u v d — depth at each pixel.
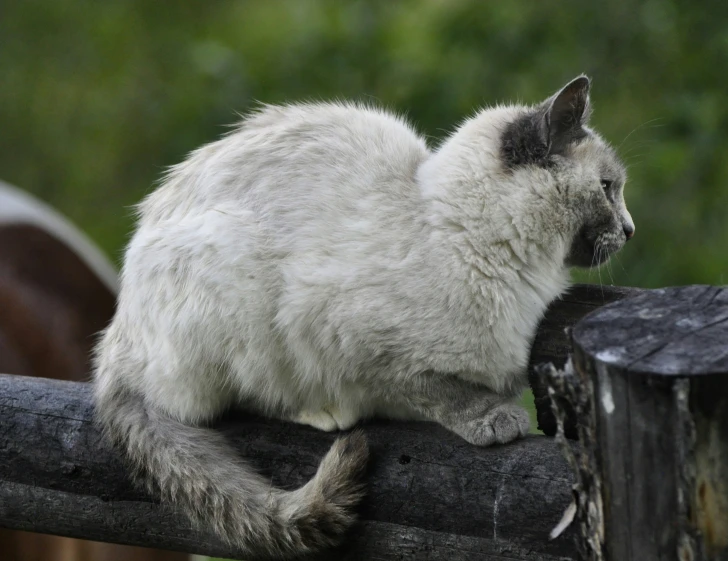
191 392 5.11
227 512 4.68
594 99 11.70
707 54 11.46
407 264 4.94
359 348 4.98
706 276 10.68
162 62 15.98
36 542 6.53
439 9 12.80
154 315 5.07
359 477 4.52
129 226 14.90
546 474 4.25
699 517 3.41
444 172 5.17
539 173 5.25
